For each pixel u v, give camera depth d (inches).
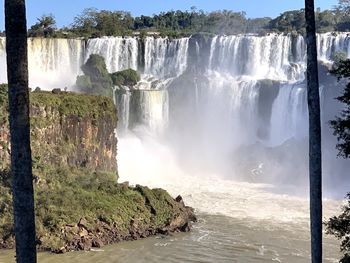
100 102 2187.5
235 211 1984.5
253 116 2945.4
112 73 3262.8
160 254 1482.5
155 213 1712.6
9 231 1492.4
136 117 2967.5
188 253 1496.1
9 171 1734.7
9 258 1396.4
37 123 1905.8
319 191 693.3
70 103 2044.8
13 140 529.0
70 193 1717.5
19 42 520.4
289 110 2807.6
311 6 684.1
